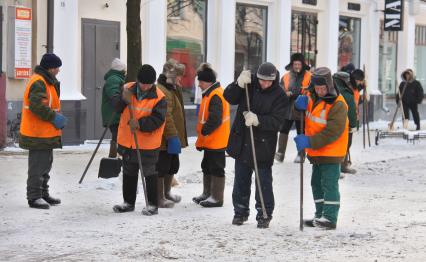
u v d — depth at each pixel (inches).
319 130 413.7
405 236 404.8
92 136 841.5
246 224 433.7
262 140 416.8
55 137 461.7
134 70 558.3
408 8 1460.4
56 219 434.9
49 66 458.3
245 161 420.2
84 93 828.6
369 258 354.6
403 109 1157.7
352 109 608.4
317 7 1181.1
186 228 417.1
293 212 474.6
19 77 755.4
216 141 482.0
